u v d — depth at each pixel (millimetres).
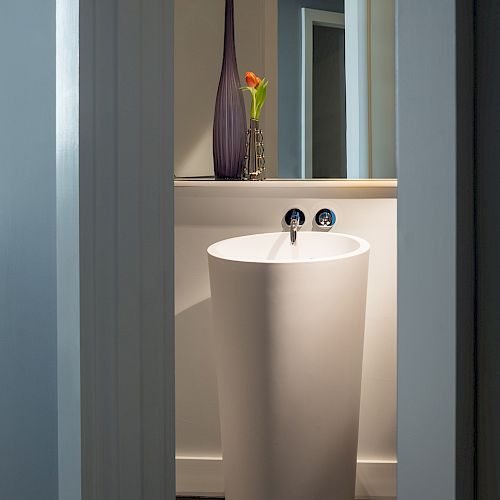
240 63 2490
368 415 2541
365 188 2465
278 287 1991
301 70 2498
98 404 970
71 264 955
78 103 925
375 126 2496
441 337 702
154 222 1011
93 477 966
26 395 1156
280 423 2043
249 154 2479
